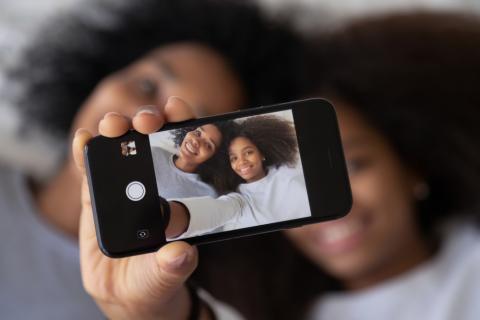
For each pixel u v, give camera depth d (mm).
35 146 767
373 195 682
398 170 716
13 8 805
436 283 702
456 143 733
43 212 698
